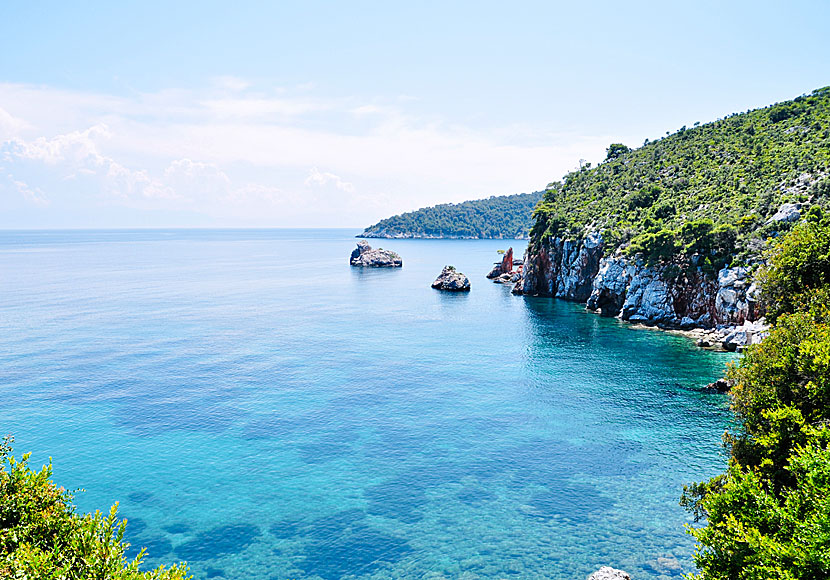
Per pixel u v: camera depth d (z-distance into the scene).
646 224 120.19
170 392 63.81
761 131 149.12
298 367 75.25
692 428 53.28
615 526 37.00
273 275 199.50
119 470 44.75
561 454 47.84
